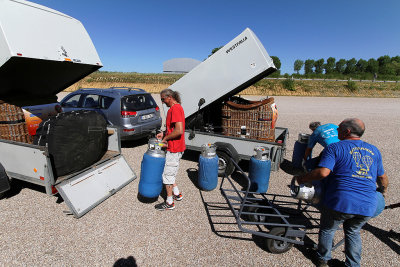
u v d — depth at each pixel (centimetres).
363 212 209
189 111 494
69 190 321
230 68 433
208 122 512
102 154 414
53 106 433
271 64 423
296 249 276
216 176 401
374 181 216
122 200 367
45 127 315
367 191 211
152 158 311
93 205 338
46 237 278
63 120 314
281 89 3192
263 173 389
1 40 286
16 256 247
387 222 336
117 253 257
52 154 307
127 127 570
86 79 3578
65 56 356
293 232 253
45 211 329
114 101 573
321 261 243
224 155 441
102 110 586
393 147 720
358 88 3222
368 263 258
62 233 286
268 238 258
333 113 1434
